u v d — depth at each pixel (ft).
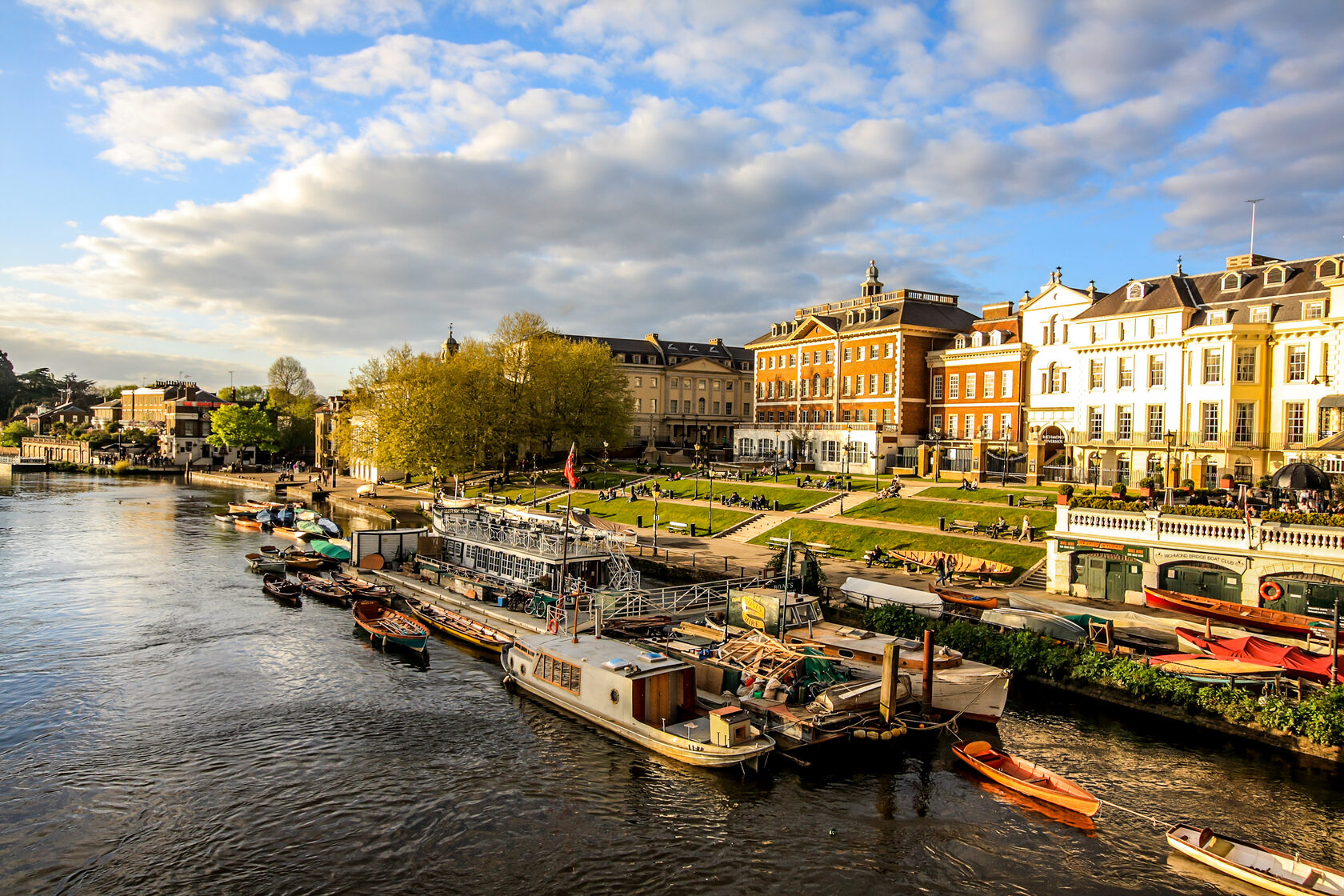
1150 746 83.20
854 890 61.16
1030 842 67.41
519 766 81.20
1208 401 190.08
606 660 92.79
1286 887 58.39
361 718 93.40
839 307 336.29
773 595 116.98
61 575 172.96
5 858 64.54
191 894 60.13
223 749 84.58
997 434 256.11
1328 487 127.44
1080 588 128.26
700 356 460.96
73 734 87.76
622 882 62.23
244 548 212.84
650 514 226.79
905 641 103.86
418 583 158.30
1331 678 85.66
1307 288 179.83
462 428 299.99
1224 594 114.21
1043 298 241.35
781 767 81.35
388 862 64.59
